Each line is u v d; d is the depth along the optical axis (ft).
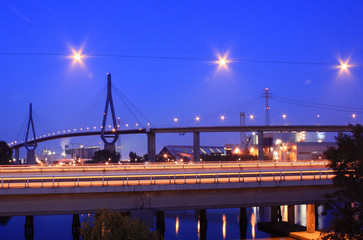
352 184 97.76
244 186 154.20
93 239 94.99
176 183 146.82
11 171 204.33
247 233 209.26
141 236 93.45
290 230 198.59
